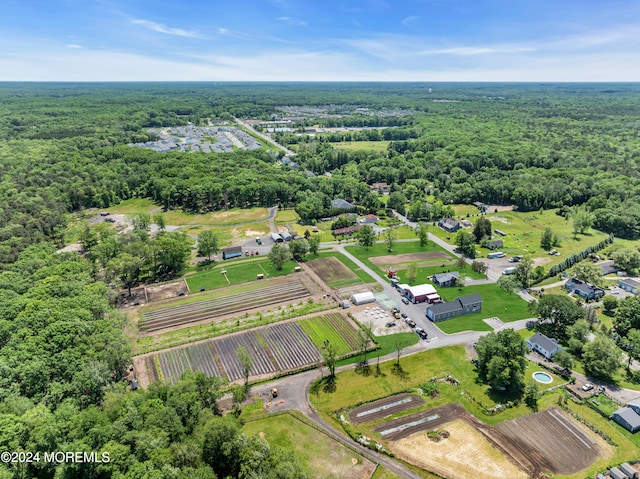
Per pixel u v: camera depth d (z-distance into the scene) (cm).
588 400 7900
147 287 12606
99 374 7369
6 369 7019
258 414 7600
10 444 5566
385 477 6344
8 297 9962
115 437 5866
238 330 10300
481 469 6494
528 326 10412
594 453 6775
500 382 8100
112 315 9662
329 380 8556
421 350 9481
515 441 7025
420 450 6844
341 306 11362
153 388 7200
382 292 12206
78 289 10419
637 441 6994
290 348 9606
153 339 9956
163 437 5962
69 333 8088
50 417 6128
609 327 10169
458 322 10638
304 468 6119
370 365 9000
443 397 8069
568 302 10031
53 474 5659
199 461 5822
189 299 11838
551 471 6456
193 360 9194
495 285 12600
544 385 8369
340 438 7088
